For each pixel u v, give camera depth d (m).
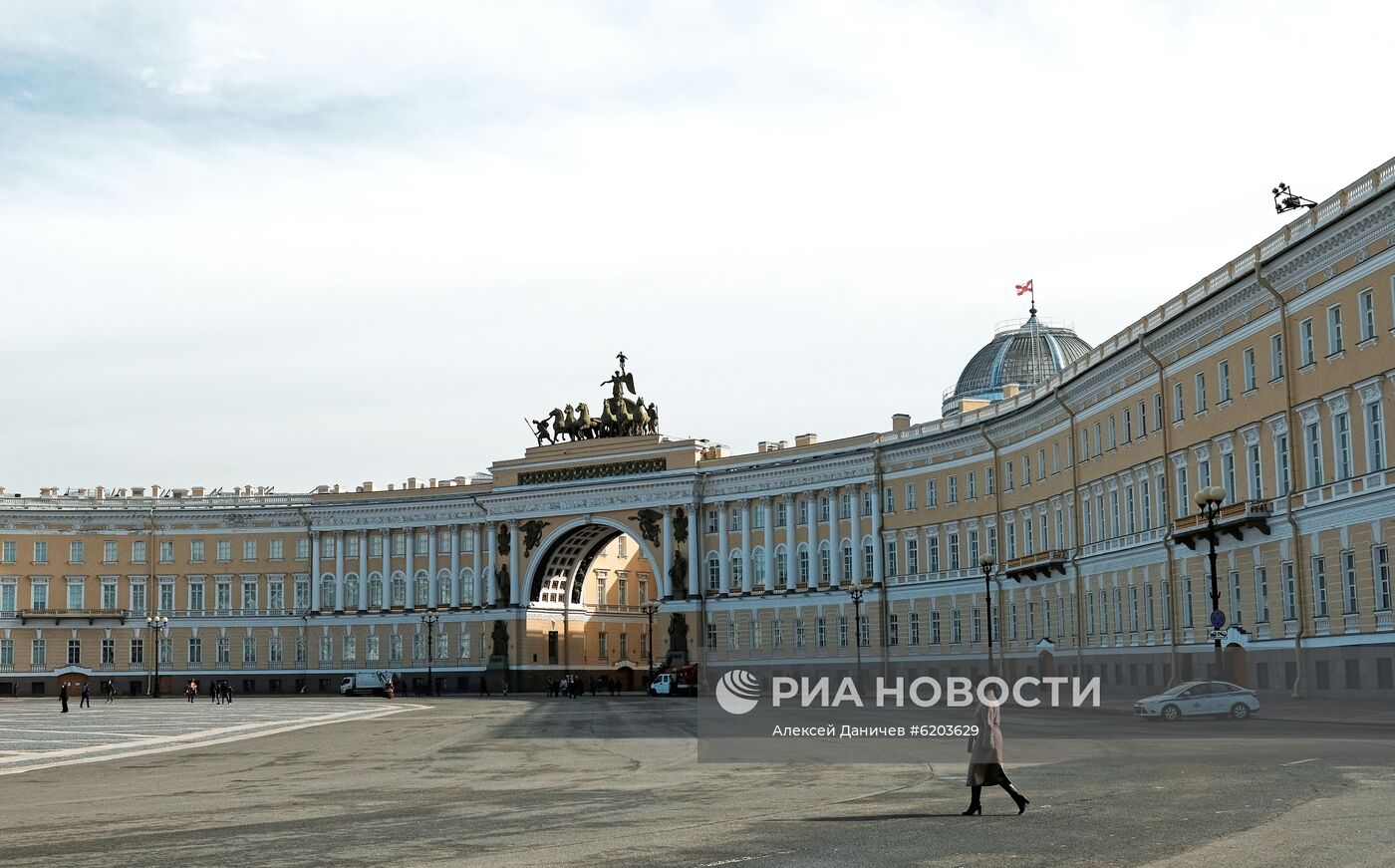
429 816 27.95
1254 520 72.62
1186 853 20.30
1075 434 100.81
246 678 160.38
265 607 161.12
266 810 29.95
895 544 129.25
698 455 143.88
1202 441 80.69
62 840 25.11
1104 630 95.81
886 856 20.94
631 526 146.62
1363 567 64.81
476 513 155.50
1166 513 85.38
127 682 159.62
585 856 21.59
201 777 40.12
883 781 33.50
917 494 126.94
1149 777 31.62
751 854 21.42
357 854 22.42
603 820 26.42
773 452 138.62
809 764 39.41
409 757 47.44
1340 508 66.38
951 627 122.38
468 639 154.62
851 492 132.38
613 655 163.38
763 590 138.62
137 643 160.25
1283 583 71.69
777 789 32.06
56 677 158.25
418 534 158.50
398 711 96.62
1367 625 64.25
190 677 160.50
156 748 55.31
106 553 160.88
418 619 156.88
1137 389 89.69
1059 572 104.12
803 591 135.62
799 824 25.03
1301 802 25.61
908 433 128.50
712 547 143.50
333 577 160.25
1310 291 68.88
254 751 52.56
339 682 159.00
